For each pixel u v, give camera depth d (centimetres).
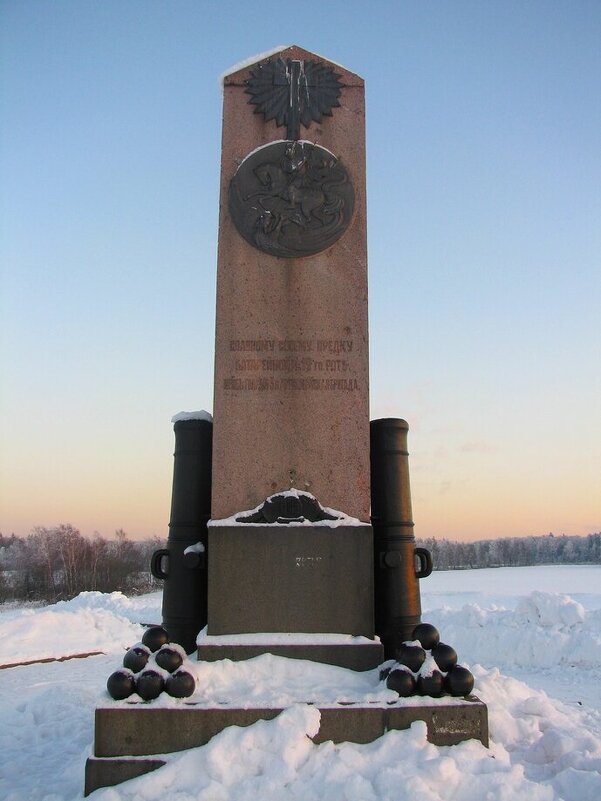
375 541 457
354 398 448
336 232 462
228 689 369
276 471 439
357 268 462
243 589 418
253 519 427
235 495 436
